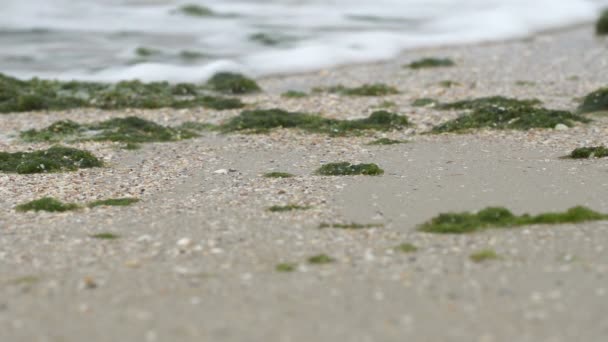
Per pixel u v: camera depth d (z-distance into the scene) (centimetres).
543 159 2227
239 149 2484
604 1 5362
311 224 1695
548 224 1622
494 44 4375
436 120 2797
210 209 1834
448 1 5497
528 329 1157
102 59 4081
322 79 3666
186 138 2675
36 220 1775
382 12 5212
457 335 1143
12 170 2261
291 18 5031
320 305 1252
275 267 1428
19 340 1150
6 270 1440
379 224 1695
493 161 2220
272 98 3262
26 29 4700
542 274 1354
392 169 2172
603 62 3803
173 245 1569
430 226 1639
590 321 1177
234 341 1137
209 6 5369
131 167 2300
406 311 1224
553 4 5231
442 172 2122
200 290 1321
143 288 1334
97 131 2759
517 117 2677
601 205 1792
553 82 3434
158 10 5250
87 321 1208
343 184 2023
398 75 3691
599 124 2661
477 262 1417
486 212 1678
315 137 2602
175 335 1158
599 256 1431
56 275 1405
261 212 1792
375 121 2736
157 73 3822
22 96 3150
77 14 5103
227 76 3647
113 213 1820
